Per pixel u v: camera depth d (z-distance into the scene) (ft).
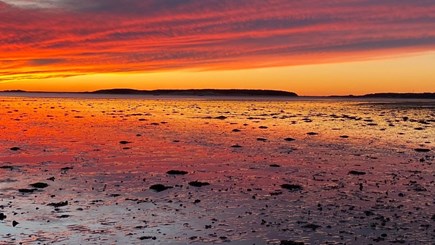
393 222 56.24
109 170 90.63
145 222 55.93
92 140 143.64
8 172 86.89
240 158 108.37
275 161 104.12
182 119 245.86
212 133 168.86
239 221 56.54
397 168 94.79
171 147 127.44
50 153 113.70
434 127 199.00
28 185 75.51
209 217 58.23
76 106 432.66
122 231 52.44
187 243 48.57
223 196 69.62
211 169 93.40
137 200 66.59
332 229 53.47
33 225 54.24
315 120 247.91
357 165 98.63
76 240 49.29
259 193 71.87
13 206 62.34
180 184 78.23
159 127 194.18
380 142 141.79
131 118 253.85
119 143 135.95
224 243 48.70
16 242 48.39
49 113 296.92
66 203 64.23
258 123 222.48
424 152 118.83
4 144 130.62
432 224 55.42
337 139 150.20
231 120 241.96
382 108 433.07
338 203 65.62
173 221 56.44
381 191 73.36
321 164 100.01
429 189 74.79
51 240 49.21
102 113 305.53
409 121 238.48
